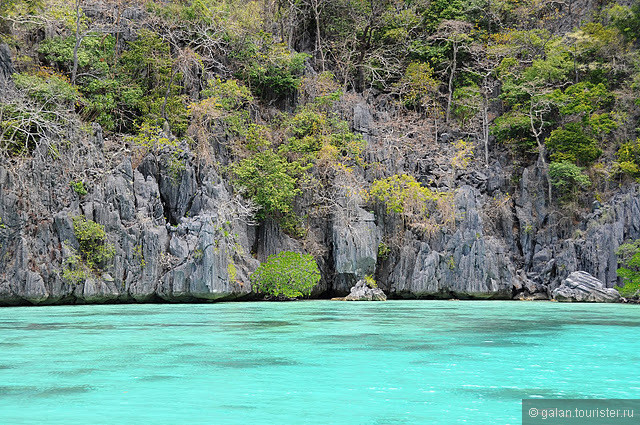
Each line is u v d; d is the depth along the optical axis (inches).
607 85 2098.9
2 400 345.7
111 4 1727.4
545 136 2021.4
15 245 1203.9
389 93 2119.8
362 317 932.6
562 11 2380.7
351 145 1770.4
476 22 2282.2
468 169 1936.5
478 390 377.4
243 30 1850.4
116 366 459.2
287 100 1915.6
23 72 1467.8
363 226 1640.0
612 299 1561.3
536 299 1727.4
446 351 543.5
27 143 1315.2
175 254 1348.4
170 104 1664.6
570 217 1838.1
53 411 319.6
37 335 654.5
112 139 1556.3
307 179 1686.8
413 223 1705.2
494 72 2171.5
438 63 2201.0
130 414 313.3
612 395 364.2
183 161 1456.7
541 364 476.4
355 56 2182.6
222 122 1679.4
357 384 394.6
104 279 1284.4
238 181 1584.6
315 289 1627.7
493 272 1659.7
